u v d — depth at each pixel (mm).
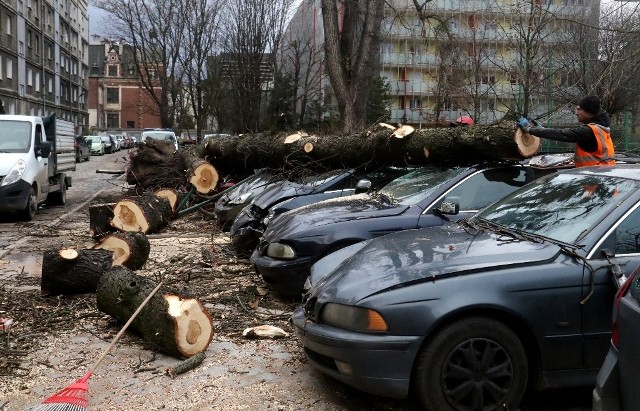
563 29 15430
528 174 6559
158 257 8914
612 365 2988
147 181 15906
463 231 4820
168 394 4277
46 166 14141
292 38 41375
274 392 4301
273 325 5770
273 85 38000
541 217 4578
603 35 14477
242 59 34625
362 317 3791
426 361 3705
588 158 6410
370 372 3717
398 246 4570
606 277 3873
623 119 21703
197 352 4914
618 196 4273
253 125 34750
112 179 23453
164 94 43906
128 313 5352
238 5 34531
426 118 28281
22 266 8500
